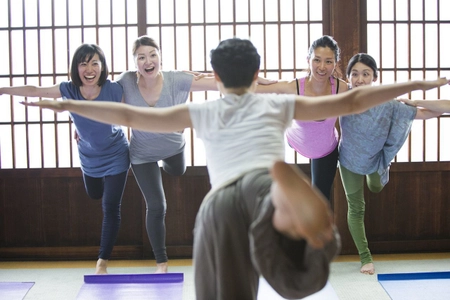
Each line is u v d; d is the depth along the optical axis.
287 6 3.84
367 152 3.29
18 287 3.24
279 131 1.70
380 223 3.90
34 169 3.84
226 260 1.60
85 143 3.21
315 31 3.84
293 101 1.74
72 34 3.84
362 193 3.52
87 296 2.99
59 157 3.90
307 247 1.43
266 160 1.62
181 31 3.85
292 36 3.85
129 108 1.72
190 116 1.73
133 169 3.34
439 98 3.96
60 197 3.86
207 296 1.68
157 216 3.31
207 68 3.86
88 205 3.86
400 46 3.88
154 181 3.31
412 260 3.74
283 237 1.48
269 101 1.73
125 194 3.86
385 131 3.21
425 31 3.88
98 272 3.33
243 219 1.58
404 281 3.21
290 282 1.47
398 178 3.89
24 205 3.86
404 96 3.95
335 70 3.69
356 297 3.01
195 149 3.89
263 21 3.84
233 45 1.75
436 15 3.88
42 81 3.87
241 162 1.63
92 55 3.04
